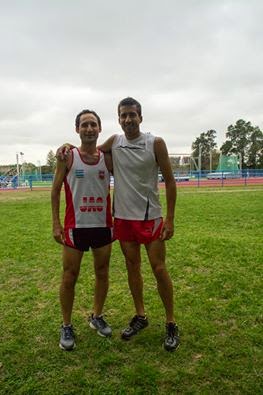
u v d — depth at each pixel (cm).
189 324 389
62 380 300
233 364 315
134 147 344
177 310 427
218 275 542
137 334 371
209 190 2281
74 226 349
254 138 9375
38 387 291
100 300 376
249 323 391
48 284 538
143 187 348
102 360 323
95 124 344
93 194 348
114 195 363
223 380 295
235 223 974
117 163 352
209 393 280
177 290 492
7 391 288
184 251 677
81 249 353
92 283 527
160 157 343
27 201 1820
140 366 312
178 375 302
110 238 364
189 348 344
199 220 1039
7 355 340
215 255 644
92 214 350
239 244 713
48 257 676
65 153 345
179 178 3581
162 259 357
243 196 1762
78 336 372
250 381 292
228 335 366
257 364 315
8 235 877
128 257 367
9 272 596
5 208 1496
